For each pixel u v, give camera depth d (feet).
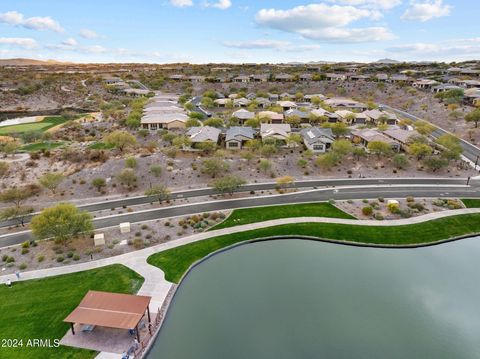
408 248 159.12
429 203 195.00
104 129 339.16
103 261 142.51
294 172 240.73
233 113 383.24
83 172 231.30
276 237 164.14
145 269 137.49
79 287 126.41
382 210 187.62
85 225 150.41
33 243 156.25
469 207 190.60
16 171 236.63
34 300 119.85
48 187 207.82
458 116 353.92
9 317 112.06
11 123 385.50
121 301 109.91
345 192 210.59
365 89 538.47
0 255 148.56
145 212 186.50
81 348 99.81
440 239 164.35
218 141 296.51
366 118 374.63
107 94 554.05
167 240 159.02
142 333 105.70
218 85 608.19
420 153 254.68
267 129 303.68
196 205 194.18
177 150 267.80
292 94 540.52
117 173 229.04
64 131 333.42
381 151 260.42
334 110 407.23
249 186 220.23
